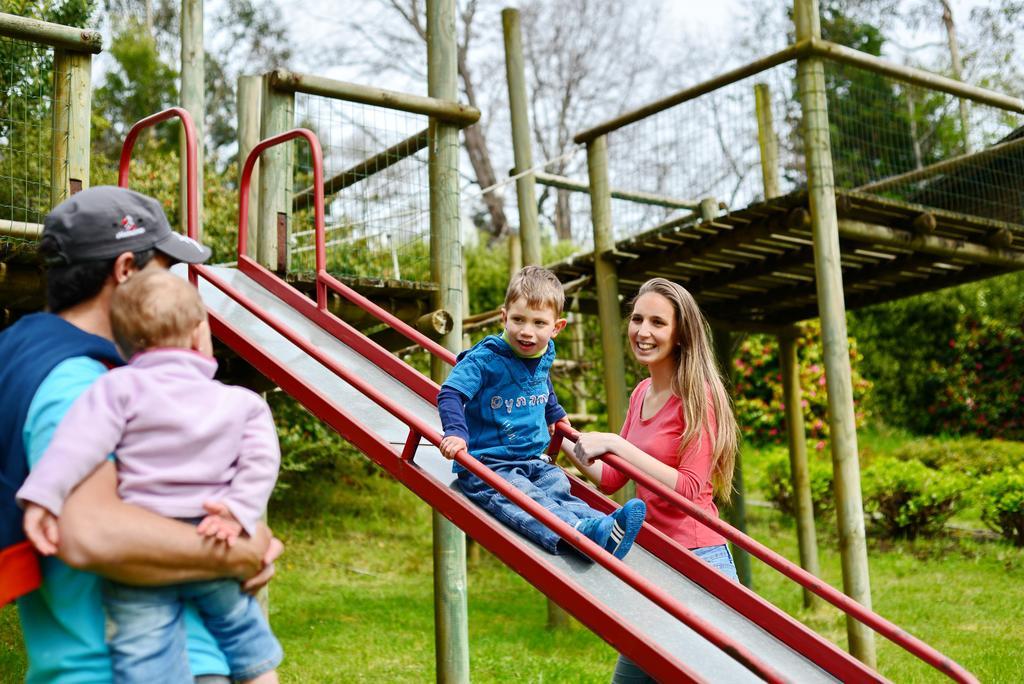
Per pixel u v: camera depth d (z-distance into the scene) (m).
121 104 20.70
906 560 9.31
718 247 6.90
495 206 24.81
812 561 8.78
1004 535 9.81
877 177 9.36
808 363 13.81
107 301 2.08
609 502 3.48
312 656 6.44
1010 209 8.02
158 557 1.77
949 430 14.98
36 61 5.90
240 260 4.99
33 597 1.86
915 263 7.73
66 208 2.05
